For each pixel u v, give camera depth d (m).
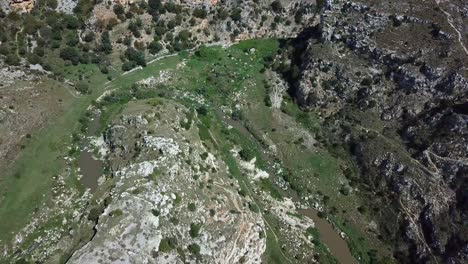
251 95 149.38
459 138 126.38
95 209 111.25
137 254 100.38
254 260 114.12
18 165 124.38
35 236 113.25
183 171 117.88
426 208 122.75
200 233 109.62
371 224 125.81
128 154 123.56
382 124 138.75
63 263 106.06
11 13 147.25
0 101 133.62
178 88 149.00
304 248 119.94
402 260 120.50
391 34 145.50
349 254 121.12
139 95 143.00
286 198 129.00
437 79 134.75
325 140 140.25
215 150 132.25
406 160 128.88
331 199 129.62
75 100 140.88
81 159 128.38
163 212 107.94
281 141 139.75
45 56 146.75
